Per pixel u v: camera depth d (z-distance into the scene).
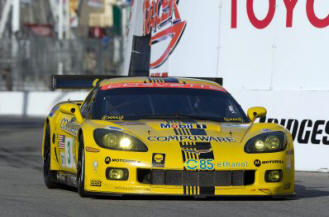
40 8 170.25
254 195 21.28
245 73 38.16
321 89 35.16
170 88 25.44
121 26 144.25
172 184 20.95
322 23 35.19
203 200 21.77
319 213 19.70
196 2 41.97
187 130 22.31
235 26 38.69
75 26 164.12
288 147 22.19
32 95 104.00
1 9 156.25
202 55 41.22
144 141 21.41
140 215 18.86
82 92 101.56
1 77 105.38
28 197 23.27
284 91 35.28
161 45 46.78
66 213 19.38
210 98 25.12
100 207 20.36
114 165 21.19
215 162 20.95
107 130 22.00
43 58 104.12
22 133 64.50
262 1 37.41
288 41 36.28
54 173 27.08
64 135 25.80
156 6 48.00
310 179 30.88
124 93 25.06
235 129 22.84
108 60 104.12
